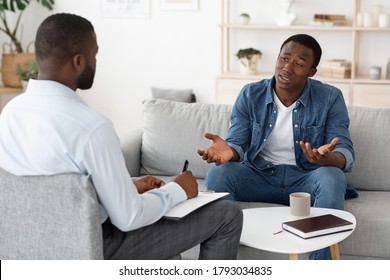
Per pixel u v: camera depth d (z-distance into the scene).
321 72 5.95
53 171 2.18
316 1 6.02
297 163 3.39
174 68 6.45
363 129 3.55
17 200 2.20
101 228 2.18
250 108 3.46
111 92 6.64
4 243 2.26
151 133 3.82
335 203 3.07
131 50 6.52
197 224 2.43
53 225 2.17
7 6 6.18
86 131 2.15
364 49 5.98
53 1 6.60
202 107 3.83
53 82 2.22
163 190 2.38
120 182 2.18
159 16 6.39
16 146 2.21
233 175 3.32
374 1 5.87
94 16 6.54
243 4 6.20
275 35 6.17
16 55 6.35
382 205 3.19
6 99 6.73
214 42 6.31
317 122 3.39
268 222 2.73
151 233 2.37
